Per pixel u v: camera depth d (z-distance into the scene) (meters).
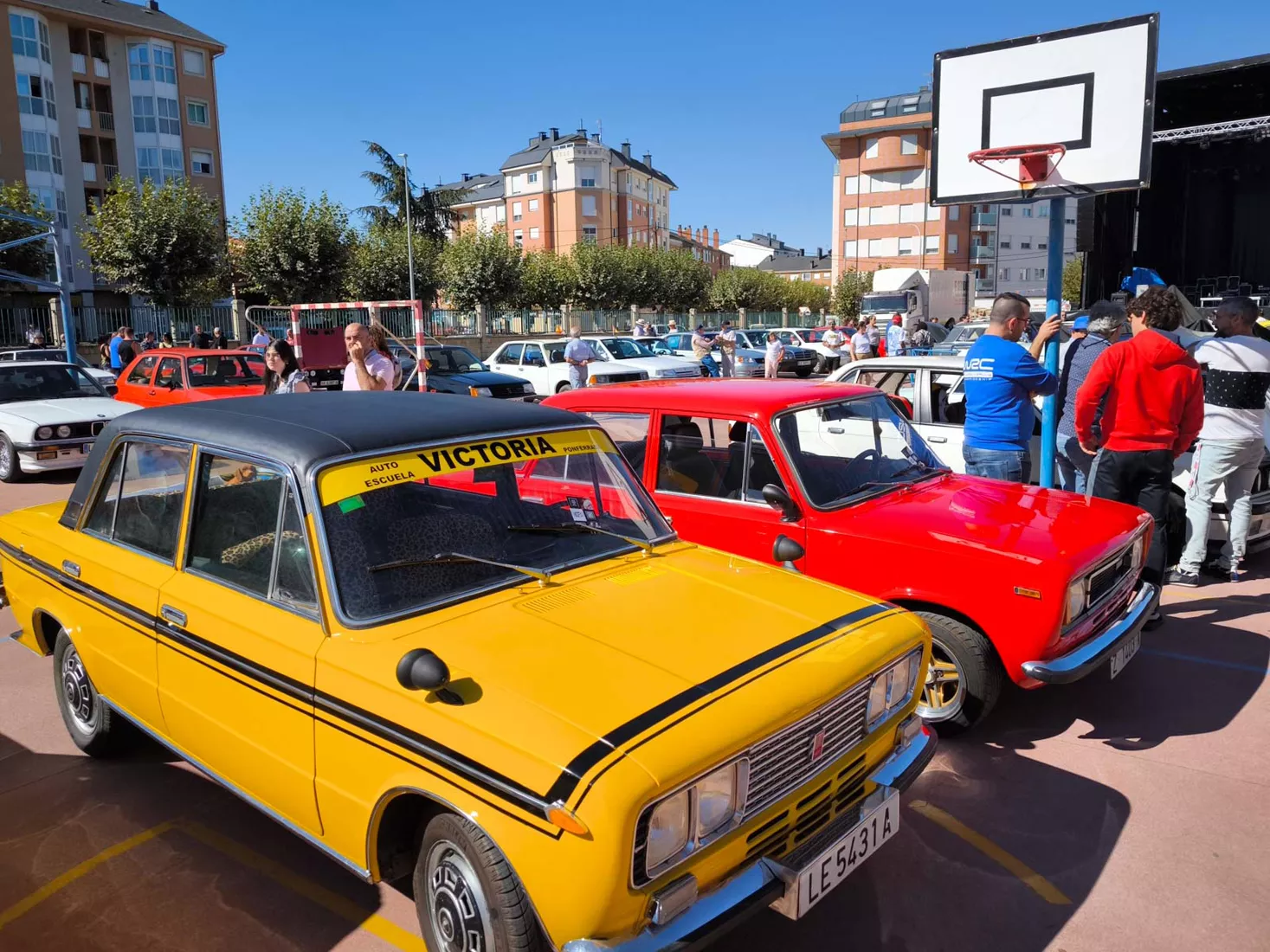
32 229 32.34
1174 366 5.03
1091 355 6.32
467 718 2.36
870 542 4.20
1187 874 3.23
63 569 3.85
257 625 2.92
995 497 4.66
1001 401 5.27
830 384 5.26
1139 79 6.39
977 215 72.12
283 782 2.89
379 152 52.84
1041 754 4.11
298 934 2.99
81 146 48.16
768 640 2.76
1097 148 6.61
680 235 98.94
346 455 2.96
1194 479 6.10
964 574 3.93
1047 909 3.06
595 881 2.10
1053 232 6.88
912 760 3.02
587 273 45.25
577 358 18.56
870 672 2.78
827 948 2.89
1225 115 13.43
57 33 46.03
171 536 3.41
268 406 3.51
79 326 26.31
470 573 2.98
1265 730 4.25
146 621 3.35
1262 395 5.79
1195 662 5.02
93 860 3.42
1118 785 3.83
